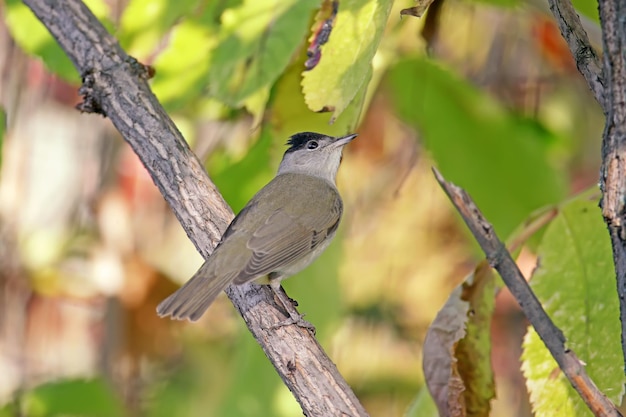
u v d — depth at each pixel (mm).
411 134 13289
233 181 10312
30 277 12617
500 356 13578
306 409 7289
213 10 9242
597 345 7539
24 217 12586
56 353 12828
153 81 9250
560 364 6086
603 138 5629
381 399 13945
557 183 10680
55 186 12641
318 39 7074
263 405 9883
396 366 13867
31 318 12734
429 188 13453
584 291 7688
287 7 8508
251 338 10109
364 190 13570
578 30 6082
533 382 7598
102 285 12820
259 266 8320
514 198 10742
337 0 7047
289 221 9023
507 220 10719
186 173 8438
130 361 13312
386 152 13438
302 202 9297
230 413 9883
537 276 7812
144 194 12953
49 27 8953
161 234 13148
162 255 13148
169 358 14086
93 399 11312
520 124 12094
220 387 13953
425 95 10672
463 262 13633
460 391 7902
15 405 11312
